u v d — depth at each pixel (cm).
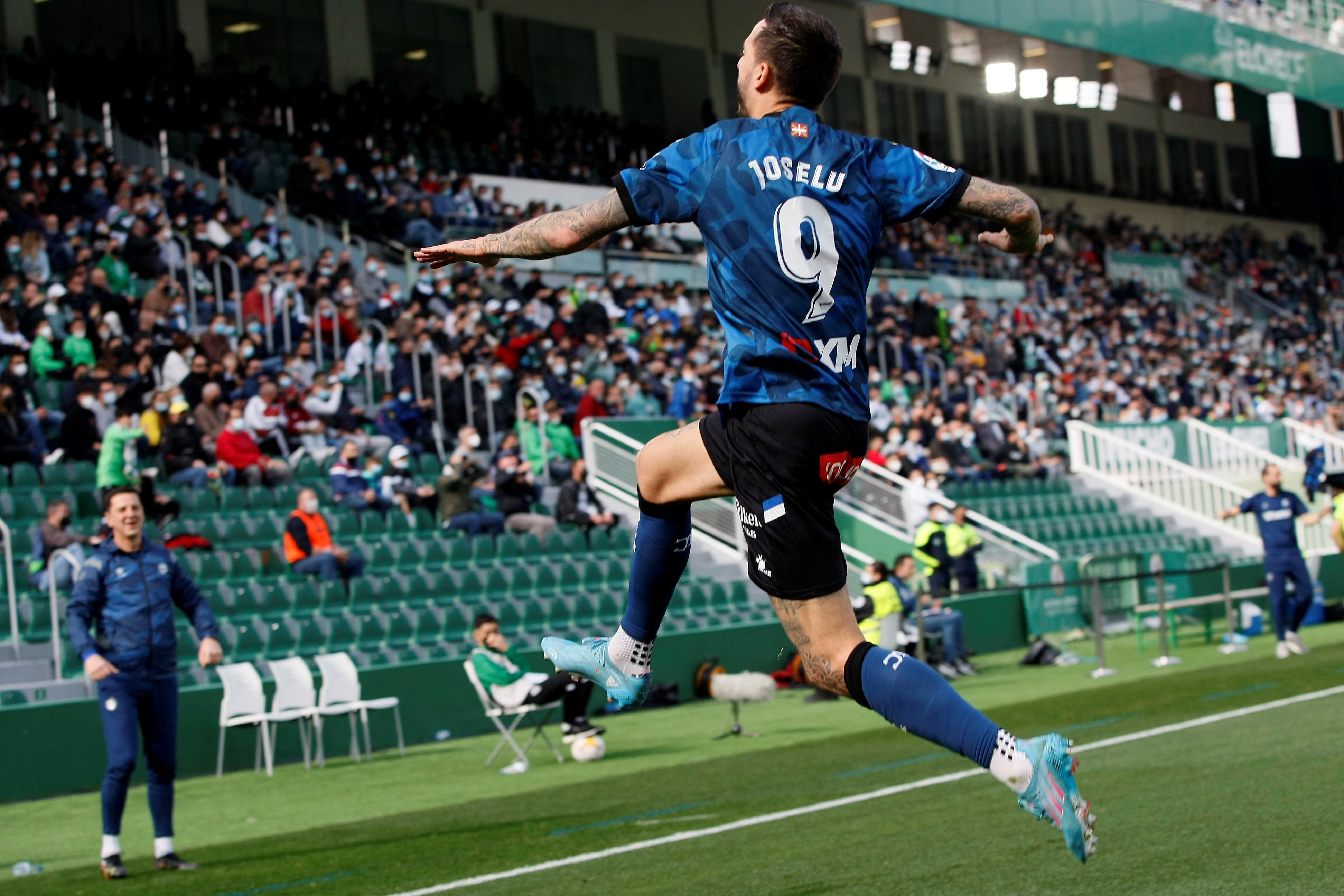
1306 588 3222
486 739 2905
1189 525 5156
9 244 3975
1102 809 1527
